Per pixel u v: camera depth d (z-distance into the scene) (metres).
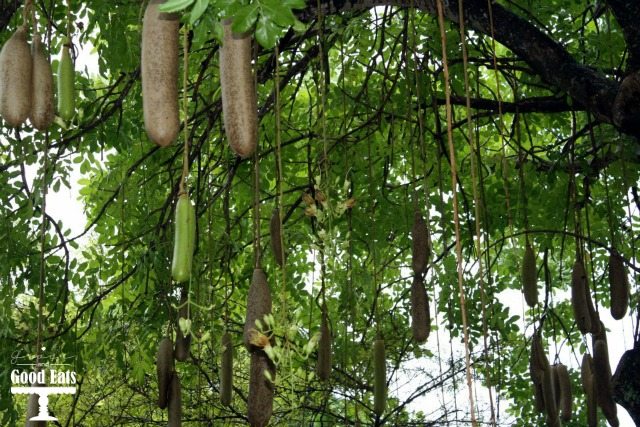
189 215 1.68
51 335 4.89
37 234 4.89
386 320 6.40
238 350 6.86
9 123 1.80
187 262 1.67
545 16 5.18
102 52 4.80
